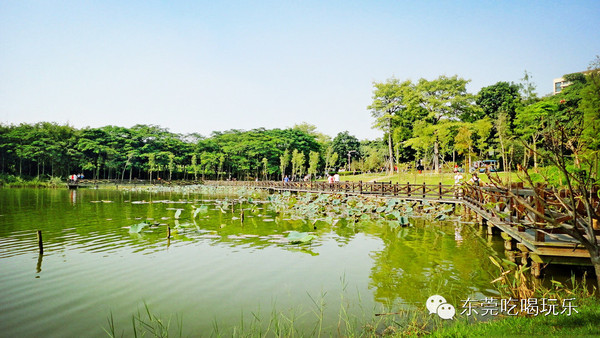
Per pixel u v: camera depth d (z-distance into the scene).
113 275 8.34
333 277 8.13
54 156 59.19
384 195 23.20
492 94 46.84
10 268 8.82
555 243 6.91
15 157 59.75
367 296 6.98
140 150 71.31
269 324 5.83
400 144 45.72
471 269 8.59
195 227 14.86
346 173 67.56
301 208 20.23
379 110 46.19
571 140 4.89
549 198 7.12
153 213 19.72
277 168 69.44
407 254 10.11
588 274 7.68
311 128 91.62
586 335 4.28
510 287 6.61
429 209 19.25
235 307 6.53
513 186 8.56
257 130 80.94
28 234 13.14
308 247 11.07
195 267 8.95
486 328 4.95
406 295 7.00
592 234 4.48
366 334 5.41
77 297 7.00
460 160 49.16
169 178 71.56
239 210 21.42
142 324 5.86
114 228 14.54
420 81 45.72
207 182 63.31
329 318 6.03
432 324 5.66
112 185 55.25
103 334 5.53
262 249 10.82
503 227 9.83
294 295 7.09
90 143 63.56
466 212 17.56
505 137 28.36
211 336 5.43
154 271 8.62
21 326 5.80
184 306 6.59
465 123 37.88
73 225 15.27
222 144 77.12
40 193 36.47
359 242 11.79
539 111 28.23
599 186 6.58
